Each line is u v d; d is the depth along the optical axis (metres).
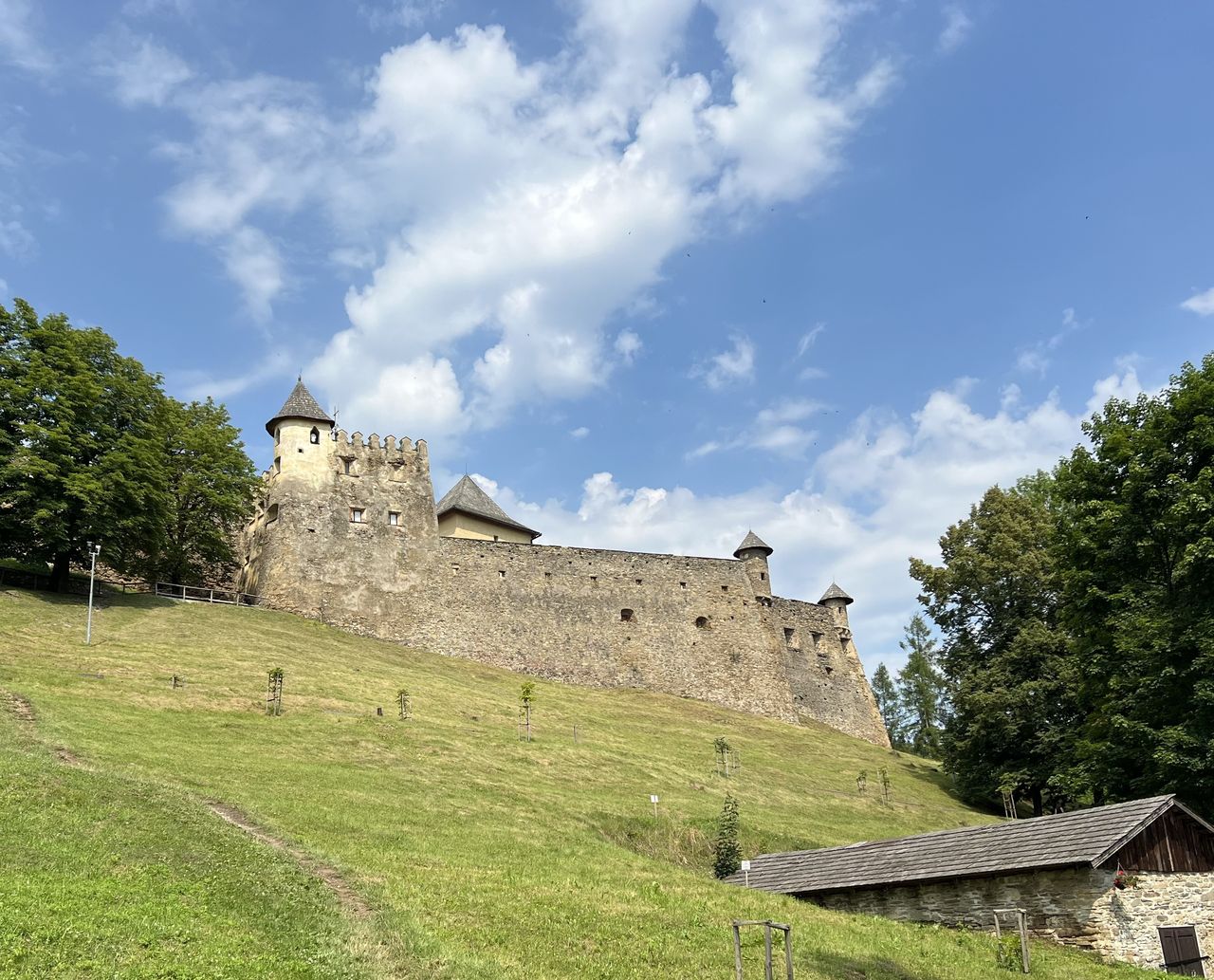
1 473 47.50
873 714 79.31
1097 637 36.28
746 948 18.16
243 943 14.31
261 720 35.03
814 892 24.55
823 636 79.31
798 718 71.44
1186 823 22.34
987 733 51.66
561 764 39.12
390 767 32.50
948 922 22.47
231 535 65.38
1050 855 21.14
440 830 25.70
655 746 49.09
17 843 16.78
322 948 14.88
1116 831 20.95
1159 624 32.41
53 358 52.12
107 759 25.36
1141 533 34.78
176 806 21.22
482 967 15.20
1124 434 36.50
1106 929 20.23
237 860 18.34
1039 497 63.16
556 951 16.77
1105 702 35.88
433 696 46.25
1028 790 52.72
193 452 60.12
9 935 12.90
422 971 14.68
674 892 22.28
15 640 39.34
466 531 72.44
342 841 22.36
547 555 68.44
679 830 33.22
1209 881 21.88
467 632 63.16
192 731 31.80
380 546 62.94
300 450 63.22
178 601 55.84
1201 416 33.66
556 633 66.19
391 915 17.11
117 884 15.73
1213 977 20.72
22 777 20.47
